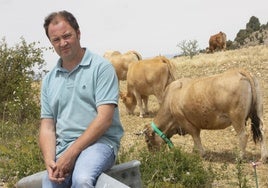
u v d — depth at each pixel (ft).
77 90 13.47
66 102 13.69
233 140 32.65
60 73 13.88
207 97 27.81
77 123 13.55
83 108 13.47
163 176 20.39
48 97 14.12
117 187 11.58
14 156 23.52
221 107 27.48
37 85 43.47
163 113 30.35
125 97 46.70
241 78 26.86
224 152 29.84
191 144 32.42
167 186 19.27
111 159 13.14
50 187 13.00
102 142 13.07
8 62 40.52
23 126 32.50
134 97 46.32
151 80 43.45
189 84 29.04
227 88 27.04
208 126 28.78
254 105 27.22
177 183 20.07
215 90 27.43
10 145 26.30
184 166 21.07
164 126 30.42
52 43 13.48
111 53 65.87
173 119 30.37
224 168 22.90
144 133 30.58
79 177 12.05
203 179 20.81
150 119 43.86
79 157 12.65
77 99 13.51
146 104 46.78
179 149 21.75
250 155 28.50
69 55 13.41
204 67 70.90
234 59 71.92
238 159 21.45
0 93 39.09
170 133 30.86
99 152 12.67
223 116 27.84
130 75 45.29
